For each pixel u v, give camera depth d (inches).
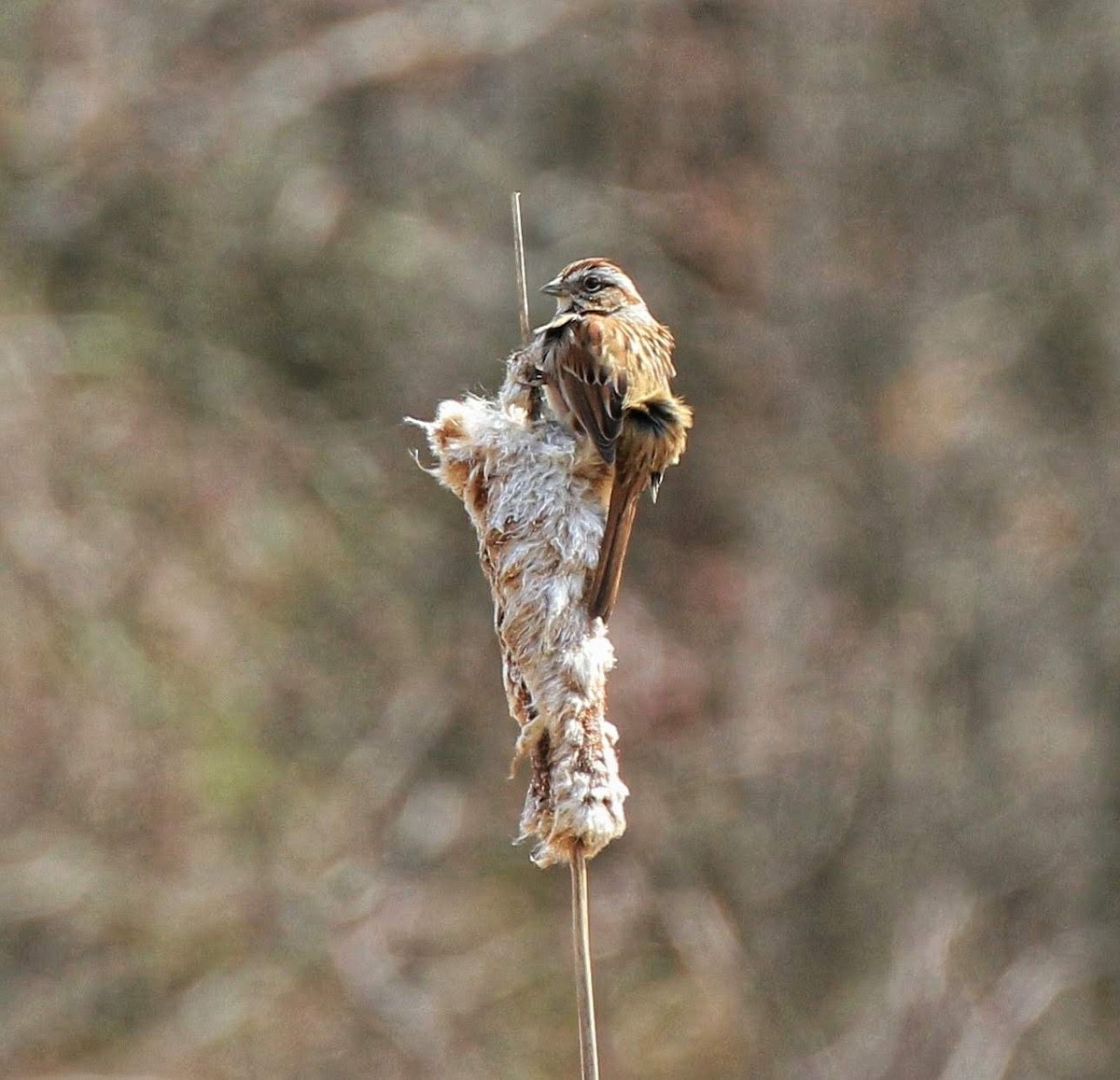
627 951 680.4
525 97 835.4
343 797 690.2
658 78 836.6
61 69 760.3
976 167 778.8
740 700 749.9
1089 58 759.7
